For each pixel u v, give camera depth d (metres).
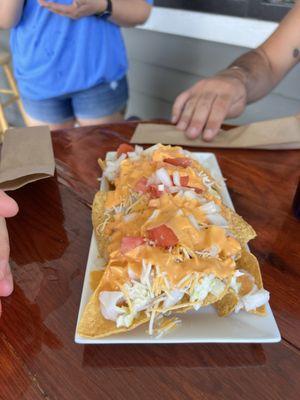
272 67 0.67
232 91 0.59
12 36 0.95
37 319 0.31
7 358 0.28
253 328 0.29
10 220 0.43
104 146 0.58
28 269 0.36
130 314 0.28
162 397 0.25
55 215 0.44
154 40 1.15
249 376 0.27
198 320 0.30
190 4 1.01
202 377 0.27
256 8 0.90
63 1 0.83
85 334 0.27
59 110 1.01
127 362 0.28
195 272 0.29
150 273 0.29
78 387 0.26
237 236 0.36
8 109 1.73
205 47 1.05
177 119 0.61
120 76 0.99
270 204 0.46
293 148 0.57
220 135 0.59
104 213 0.39
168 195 0.36
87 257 0.38
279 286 0.34
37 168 0.45
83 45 0.89
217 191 0.45
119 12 0.85
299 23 0.66
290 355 0.28
